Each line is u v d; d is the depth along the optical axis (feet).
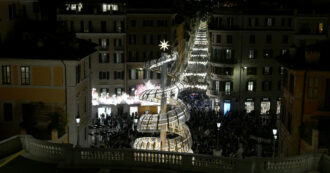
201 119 219.82
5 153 88.89
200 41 271.28
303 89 129.39
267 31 273.75
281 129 152.46
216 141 170.40
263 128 195.00
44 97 147.43
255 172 77.56
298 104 130.11
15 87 147.74
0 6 157.48
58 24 181.06
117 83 278.26
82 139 160.35
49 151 86.99
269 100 282.56
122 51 276.00
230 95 278.87
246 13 273.75
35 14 187.01
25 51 148.97
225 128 200.44
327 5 288.30
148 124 103.60
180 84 129.08
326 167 81.05
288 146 137.08
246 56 276.41
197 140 173.99
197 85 235.40
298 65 129.49
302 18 274.16
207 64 286.87
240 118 228.84
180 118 106.01
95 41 272.10
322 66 127.75
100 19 271.69
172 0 352.49
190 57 265.75
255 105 281.54
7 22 163.12
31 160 86.53
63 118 146.00
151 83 281.74
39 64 145.59
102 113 253.85
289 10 277.23
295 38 275.59
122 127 208.44
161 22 277.23
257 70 278.67
